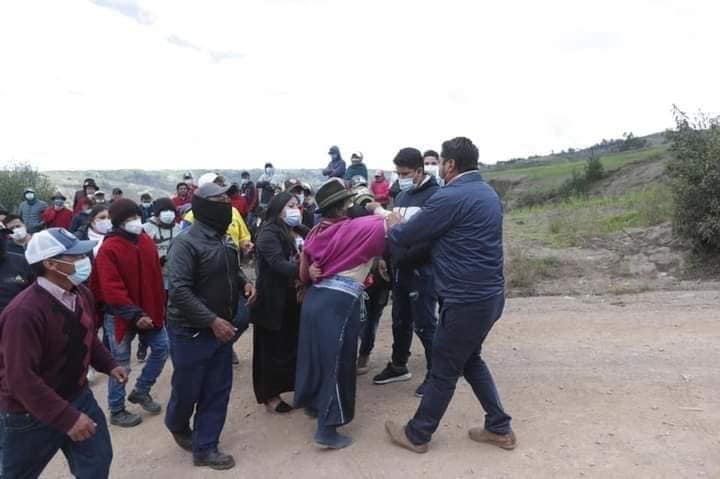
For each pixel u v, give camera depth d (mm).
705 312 6301
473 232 3449
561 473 3506
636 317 6344
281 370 4672
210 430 3938
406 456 3828
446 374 3693
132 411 5043
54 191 20766
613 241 9555
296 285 4457
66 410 2781
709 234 7750
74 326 2959
